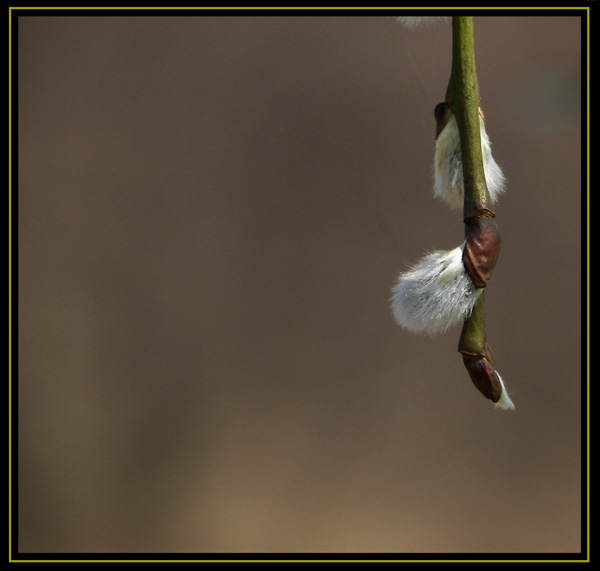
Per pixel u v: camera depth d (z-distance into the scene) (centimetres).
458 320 46
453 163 46
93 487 134
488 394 46
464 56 46
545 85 128
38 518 133
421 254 136
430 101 135
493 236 46
